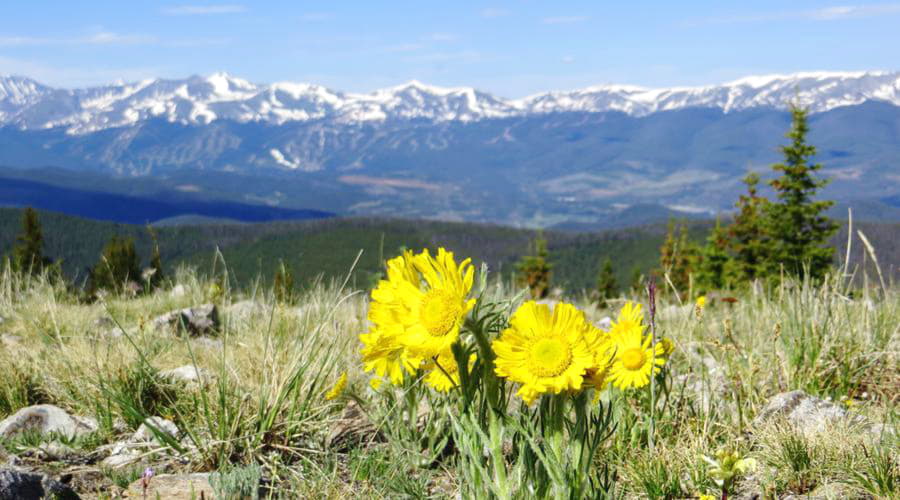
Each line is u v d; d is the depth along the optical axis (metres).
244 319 2.07
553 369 0.70
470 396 0.76
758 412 1.23
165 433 1.21
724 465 0.81
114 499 1.00
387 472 1.05
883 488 0.95
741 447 1.09
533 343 0.71
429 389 1.15
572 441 0.76
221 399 1.21
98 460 1.19
